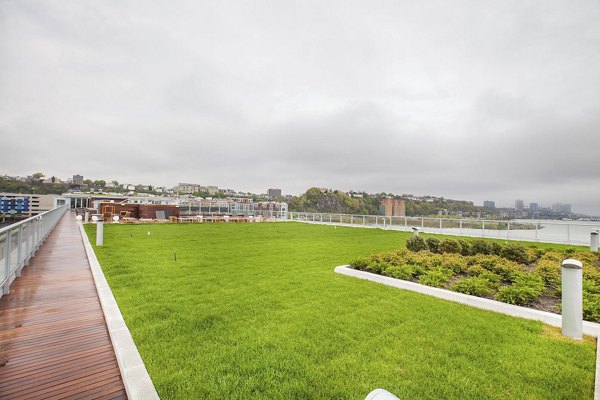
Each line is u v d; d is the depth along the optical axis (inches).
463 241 377.4
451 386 107.1
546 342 145.3
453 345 140.5
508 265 289.6
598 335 150.6
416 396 101.0
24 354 124.5
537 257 386.6
